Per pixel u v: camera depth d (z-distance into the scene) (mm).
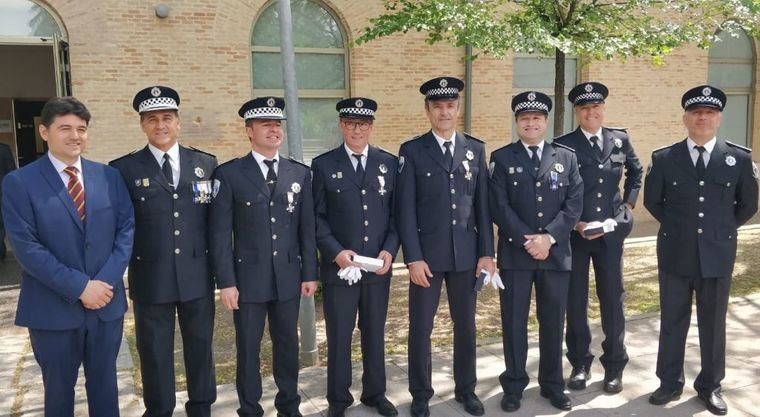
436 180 3969
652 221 12070
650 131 11555
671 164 4082
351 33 9461
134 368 5055
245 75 8992
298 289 3875
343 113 3967
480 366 4902
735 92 12547
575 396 4281
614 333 4352
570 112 11164
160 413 3721
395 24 6562
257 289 3725
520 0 7391
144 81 8508
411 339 4070
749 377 4559
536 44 6473
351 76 9562
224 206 3697
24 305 3314
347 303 3945
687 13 8188
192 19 8633
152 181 3570
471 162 4059
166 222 3572
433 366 4926
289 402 3918
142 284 3594
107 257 3355
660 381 4293
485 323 6215
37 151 13867
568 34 6918
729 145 4020
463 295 4043
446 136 4039
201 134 8836
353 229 3918
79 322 3287
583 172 4406
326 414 4102
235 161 3799
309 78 9523
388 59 9617
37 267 3135
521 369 4129
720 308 4020
